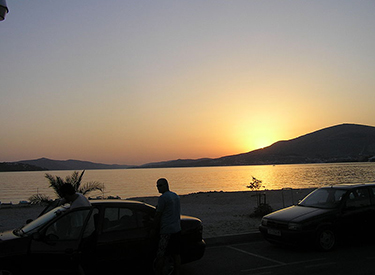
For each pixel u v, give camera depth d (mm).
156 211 5715
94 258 5352
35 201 15555
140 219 5961
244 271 6613
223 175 124562
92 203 5906
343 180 59688
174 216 5801
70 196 5891
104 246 5453
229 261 7355
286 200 20734
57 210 6008
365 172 90938
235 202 20625
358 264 6918
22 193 54938
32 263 5105
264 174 112875
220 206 18672
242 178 95000
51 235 5258
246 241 9484
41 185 84250
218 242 9172
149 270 5848
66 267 5195
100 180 101062
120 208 5895
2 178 140000
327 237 8125
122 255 5578
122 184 79375
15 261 5055
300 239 7852
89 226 5531
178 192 48625
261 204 14141
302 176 85562
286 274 6336
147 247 5785
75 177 14797
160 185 5930
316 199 9242
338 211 8352
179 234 5828
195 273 6535
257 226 11141
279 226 8281
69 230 5473
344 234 8305
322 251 8031
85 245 5316
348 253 7914
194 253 6395
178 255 5805
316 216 8117
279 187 47844
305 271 6496
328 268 6656
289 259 7434
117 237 5594
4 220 14734
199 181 83562
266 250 8336
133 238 5711
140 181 96438
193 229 6484
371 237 8914
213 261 7371
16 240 5223
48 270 5141
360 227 8477
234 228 10805
